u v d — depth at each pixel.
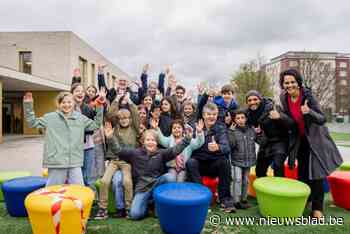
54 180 3.56
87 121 3.92
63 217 2.84
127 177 3.78
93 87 4.83
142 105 5.15
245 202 4.21
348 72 50.09
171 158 3.85
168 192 3.21
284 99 3.96
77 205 2.90
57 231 2.84
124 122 4.15
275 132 4.15
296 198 3.43
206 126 4.23
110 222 3.56
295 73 3.78
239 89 29.36
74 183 3.61
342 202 4.07
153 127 4.48
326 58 49.81
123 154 3.83
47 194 3.06
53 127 3.61
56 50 22.56
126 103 4.43
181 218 3.03
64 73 22.53
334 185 4.16
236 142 4.18
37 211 2.85
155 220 3.63
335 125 26.69
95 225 3.46
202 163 4.16
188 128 3.92
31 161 8.70
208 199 3.12
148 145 3.82
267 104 4.29
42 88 20.02
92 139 4.20
